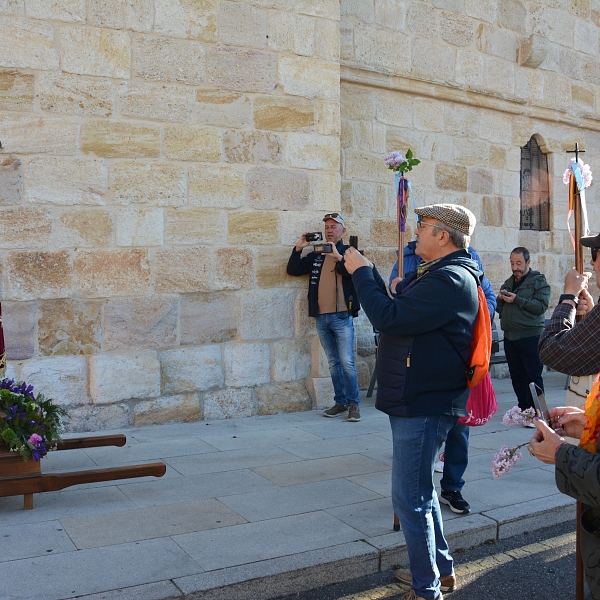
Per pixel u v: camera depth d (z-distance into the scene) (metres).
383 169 8.70
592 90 11.25
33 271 5.97
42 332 6.02
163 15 6.44
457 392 3.17
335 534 3.91
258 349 7.01
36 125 5.96
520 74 10.16
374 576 3.69
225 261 6.80
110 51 6.22
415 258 5.74
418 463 3.13
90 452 5.61
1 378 4.80
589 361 2.44
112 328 6.29
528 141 10.52
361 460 5.47
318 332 7.08
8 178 5.88
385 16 8.64
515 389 7.00
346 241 8.35
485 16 9.70
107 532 3.89
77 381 6.14
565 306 2.74
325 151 7.30
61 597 3.08
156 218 6.45
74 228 6.12
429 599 3.13
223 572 3.38
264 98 6.95
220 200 6.75
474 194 9.70
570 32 10.85
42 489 4.25
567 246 10.96
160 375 6.50
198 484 4.81
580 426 2.48
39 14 5.95
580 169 3.98
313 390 7.29
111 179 6.26
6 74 5.86
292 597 3.43
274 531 3.95
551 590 3.59
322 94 7.27
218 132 6.73
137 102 6.35
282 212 7.09
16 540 3.75
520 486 4.93
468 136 9.60
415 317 3.04
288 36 7.06
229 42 6.76
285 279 7.14
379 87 8.60
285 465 5.31
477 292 3.23
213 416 6.78
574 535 4.38
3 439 4.23
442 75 9.22
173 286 6.55
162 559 3.52
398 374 3.14
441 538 3.46
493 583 3.67
